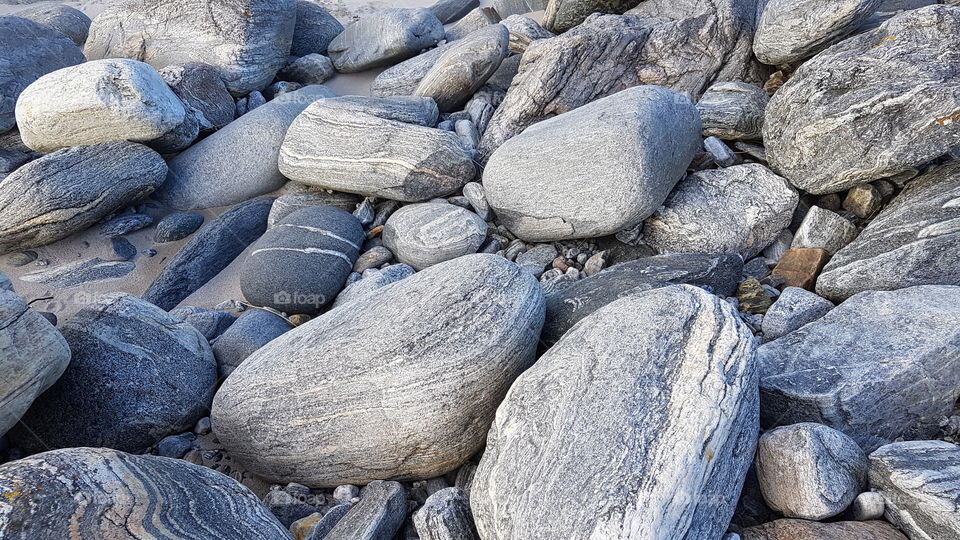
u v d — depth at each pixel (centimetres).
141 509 215
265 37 638
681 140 421
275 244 425
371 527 250
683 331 252
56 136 480
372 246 463
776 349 310
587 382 241
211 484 247
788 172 419
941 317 287
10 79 547
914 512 227
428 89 574
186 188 507
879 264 342
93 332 328
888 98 360
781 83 506
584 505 207
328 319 319
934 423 280
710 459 219
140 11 649
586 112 434
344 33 705
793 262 388
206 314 400
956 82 345
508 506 221
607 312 274
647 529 200
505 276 304
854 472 247
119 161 473
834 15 436
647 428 222
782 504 244
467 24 732
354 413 281
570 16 683
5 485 204
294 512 283
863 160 374
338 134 488
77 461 223
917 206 354
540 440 231
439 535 243
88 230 473
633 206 390
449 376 274
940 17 368
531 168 417
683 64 543
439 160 465
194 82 577
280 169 512
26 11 764
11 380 275
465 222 434
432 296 297
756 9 549
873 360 284
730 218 411
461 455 284
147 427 321
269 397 296
